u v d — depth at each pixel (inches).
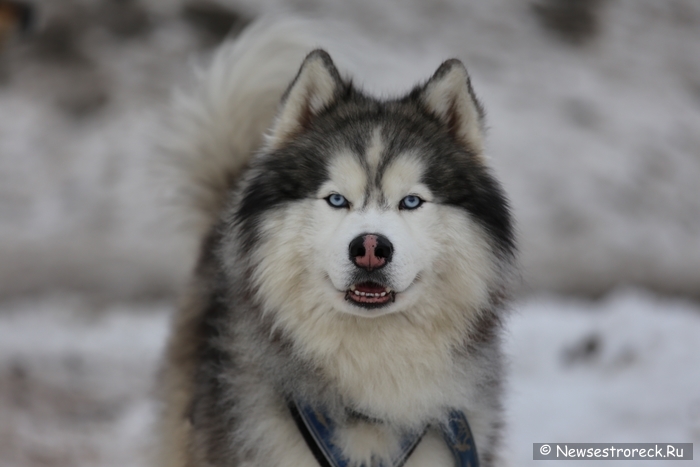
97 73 920.9
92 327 518.6
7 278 617.0
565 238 723.4
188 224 239.1
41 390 361.7
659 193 830.5
